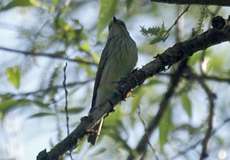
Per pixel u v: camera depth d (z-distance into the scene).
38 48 11.30
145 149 11.22
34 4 11.29
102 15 10.75
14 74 11.12
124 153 11.45
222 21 7.04
